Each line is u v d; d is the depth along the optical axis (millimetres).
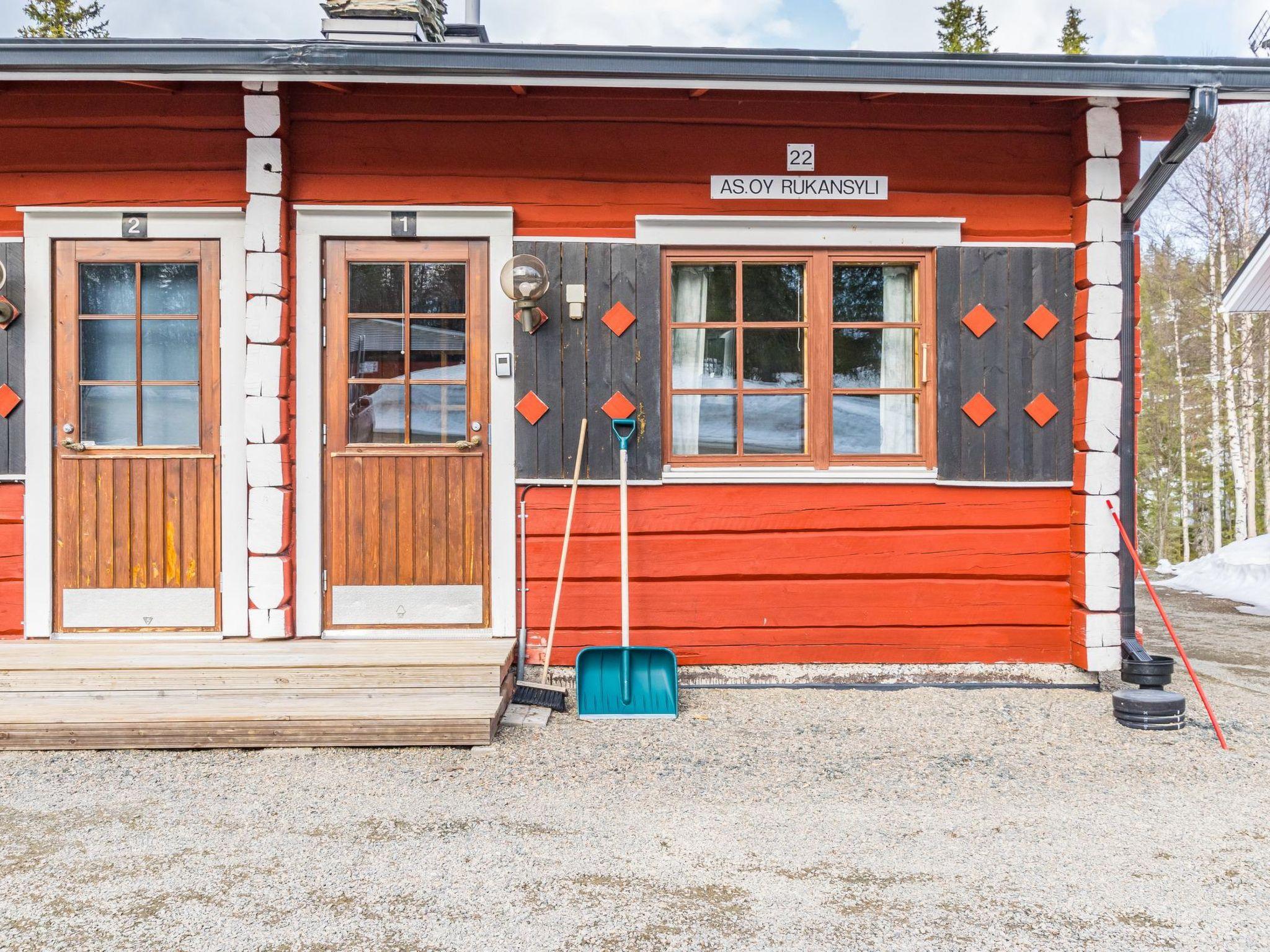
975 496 4738
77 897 2449
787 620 4707
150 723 3646
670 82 4168
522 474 4648
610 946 2215
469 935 2266
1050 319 4754
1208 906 2424
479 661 4004
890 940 2250
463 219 4625
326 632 4621
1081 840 2859
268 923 2318
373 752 3660
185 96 4539
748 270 4785
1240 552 11656
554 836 2869
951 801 3191
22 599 4551
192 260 4594
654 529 4672
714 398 4797
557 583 4621
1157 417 26688
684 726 4039
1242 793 3277
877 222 4699
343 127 4609
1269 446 22078
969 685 4652
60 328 4574
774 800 3193
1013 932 2289
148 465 4566
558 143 4672
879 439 4824
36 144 4543
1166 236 24531
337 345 4637
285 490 4531
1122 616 4660
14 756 3598
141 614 4574
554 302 4660
